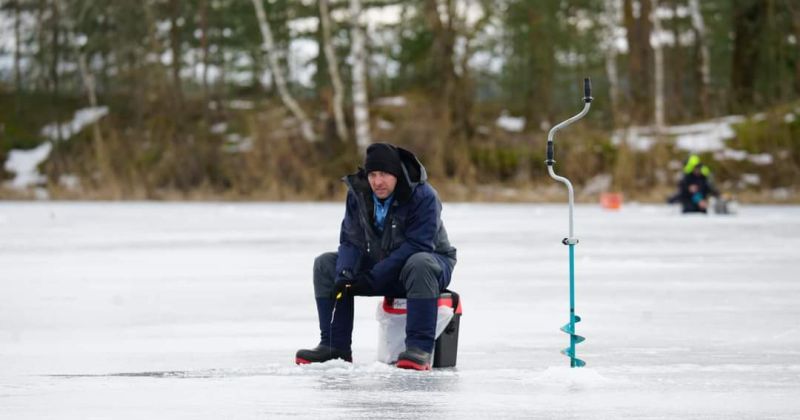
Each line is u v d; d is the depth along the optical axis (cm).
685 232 4516
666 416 1099
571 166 8594
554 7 10931
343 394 1220
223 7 11694
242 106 11556
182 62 12075
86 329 1838
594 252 3478
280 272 2853
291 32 11694
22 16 12462
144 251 3553
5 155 11131
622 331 1802
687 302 2212
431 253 1434
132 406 1153
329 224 5156
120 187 8950
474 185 8506
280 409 1134
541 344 1666
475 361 1499
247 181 8794
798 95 10231
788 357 1522
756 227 4872
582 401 1179
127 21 11381
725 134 9200
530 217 5847
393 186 1420
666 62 11794
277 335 1764
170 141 9444
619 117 8894
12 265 3070
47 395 1223
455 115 9562
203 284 2569
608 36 10919
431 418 1089
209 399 1192
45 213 6384
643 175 8344
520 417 1092
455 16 10156
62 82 12725
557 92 11725
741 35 10562
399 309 1458
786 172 8494
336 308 1471
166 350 1603
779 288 2469
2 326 1880
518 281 2619
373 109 10088
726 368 1420
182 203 8331
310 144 9188
